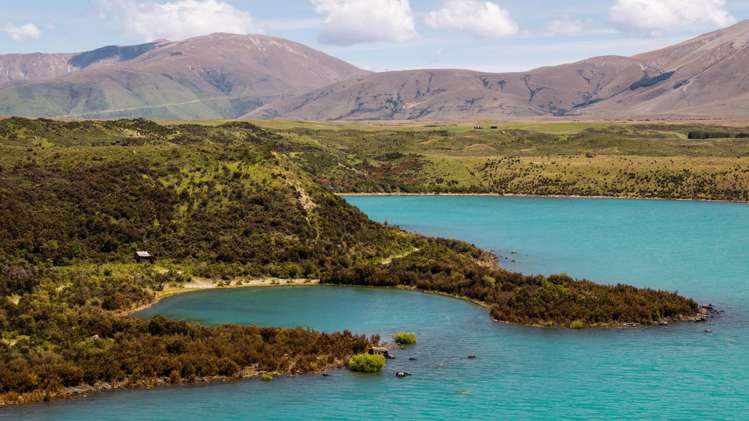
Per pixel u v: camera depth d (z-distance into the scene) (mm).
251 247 162375
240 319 121812
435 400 88812
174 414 84312
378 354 100438
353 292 142875
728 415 84812
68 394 88938
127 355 96875
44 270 137000
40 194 165750
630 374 96938
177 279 146000
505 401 88188
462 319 122875
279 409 86000
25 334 101250
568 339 111625
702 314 124875
